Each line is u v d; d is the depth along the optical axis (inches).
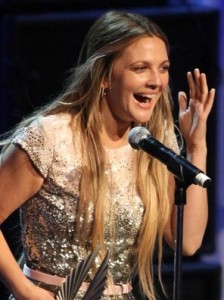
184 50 599.8
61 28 584.1
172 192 407.2
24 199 383.2
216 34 607.5
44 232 384.8
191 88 405.1
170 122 404.8
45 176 379.6
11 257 381.4
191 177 341.1
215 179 637.9
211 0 762.2
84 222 381.1
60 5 625.6
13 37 581.3
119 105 380.8
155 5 639.8
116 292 390.3
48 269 385.1
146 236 391.5
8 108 586.6
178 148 408.5
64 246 383.2
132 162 391.9
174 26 598.5
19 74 583.2
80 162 381.1
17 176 380.2
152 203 390.6
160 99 401.1
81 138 383.6
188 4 625.0
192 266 596.4
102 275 371.2
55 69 585.9
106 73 382.0
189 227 407.8
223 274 644.1
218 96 624.4
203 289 595.8
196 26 599.8
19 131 384.5
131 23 377.7
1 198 382.3
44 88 586.6
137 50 374.6
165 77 380.5
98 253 382.3
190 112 406.0
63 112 387.9
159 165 394.0
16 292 378.0
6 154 382.6
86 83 386.3
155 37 378.0
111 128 388.8
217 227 733.9
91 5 633.0
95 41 384.2
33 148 377.7
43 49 584.7
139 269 397.4
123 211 386.3
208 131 633.0
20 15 597.9
